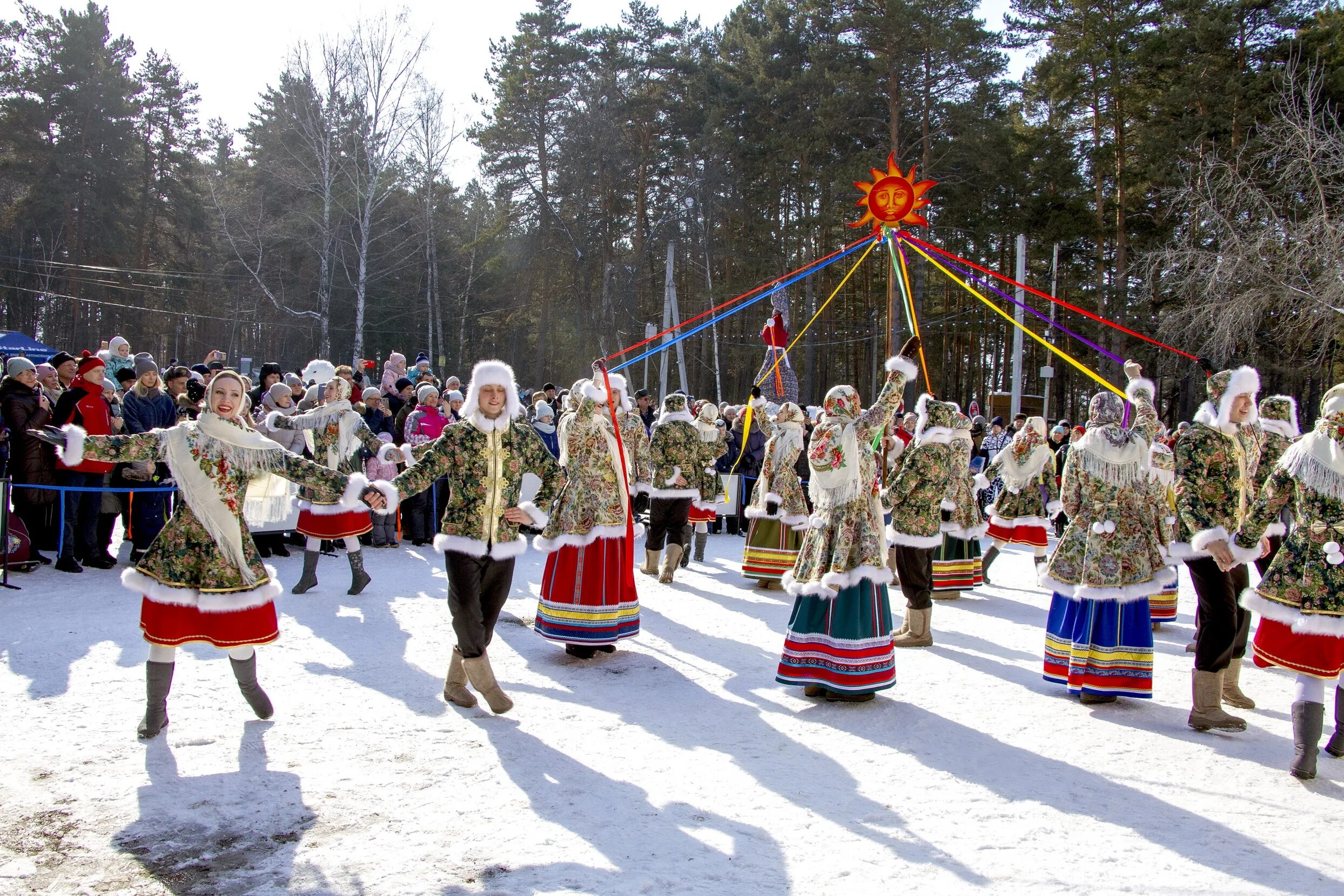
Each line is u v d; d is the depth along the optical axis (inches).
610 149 1407.5
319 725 191.8
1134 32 1104.2
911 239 253.0
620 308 1464.1
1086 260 1304.1
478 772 169.8
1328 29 1031.0
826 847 143.4
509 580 207.5
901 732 201.9
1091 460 229.6
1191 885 134.0
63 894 122.6
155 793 155.4
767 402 418.0
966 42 1086.4
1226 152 999.0
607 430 266.5
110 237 1622.8
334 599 315.0
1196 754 193.8
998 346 1507.1
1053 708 224.5
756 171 1362.0
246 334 1875.0
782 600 354.3
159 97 1756.9
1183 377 1064.8
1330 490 178.9
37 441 331.0
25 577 320.5
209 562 177.0
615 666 250.1
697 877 131.9
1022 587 412.5
